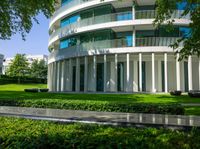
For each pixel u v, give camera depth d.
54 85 42.59
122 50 32.25
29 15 18.12
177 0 11.35
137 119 9.51
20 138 5.49
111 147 4.82
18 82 69.06
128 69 32.56
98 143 5.03
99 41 33.72
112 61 36.00
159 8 11.83
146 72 34.56
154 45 31.69
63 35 38.97
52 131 6.37
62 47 41.25
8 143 5.37
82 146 4.95
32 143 5.12
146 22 31.77
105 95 26.95
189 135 5.96
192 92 26.08
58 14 42.00
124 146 4.84
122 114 11.20
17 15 18.14
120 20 33.09
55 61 41.72
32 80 74.19
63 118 9.67
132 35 34.03
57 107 14.95
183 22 31.55
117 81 35.03
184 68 34.50
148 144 5.00
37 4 15.93
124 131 6.50
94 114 11.09
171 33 33.00
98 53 33.59
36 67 85.12
